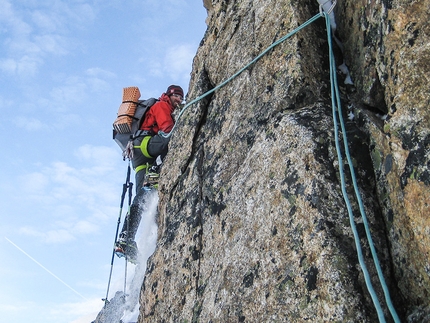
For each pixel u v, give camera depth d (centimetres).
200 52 509
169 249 403
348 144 306
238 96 412
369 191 290
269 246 300
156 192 645
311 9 397
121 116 671
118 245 645
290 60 367
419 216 244
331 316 253
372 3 322
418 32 275
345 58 372
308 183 296
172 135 492
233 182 362
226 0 491
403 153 259
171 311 371
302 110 342
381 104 317
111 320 596
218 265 341
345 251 267
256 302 290
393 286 260
